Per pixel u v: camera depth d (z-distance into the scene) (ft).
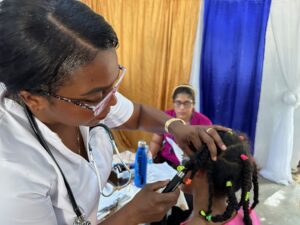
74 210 2.09
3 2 1.49
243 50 8.35
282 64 8.11
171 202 2.20
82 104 1.69
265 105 8.87
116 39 1.66
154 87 9.93
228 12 8.27
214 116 9.36
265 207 7.59
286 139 8.46
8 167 1.61
